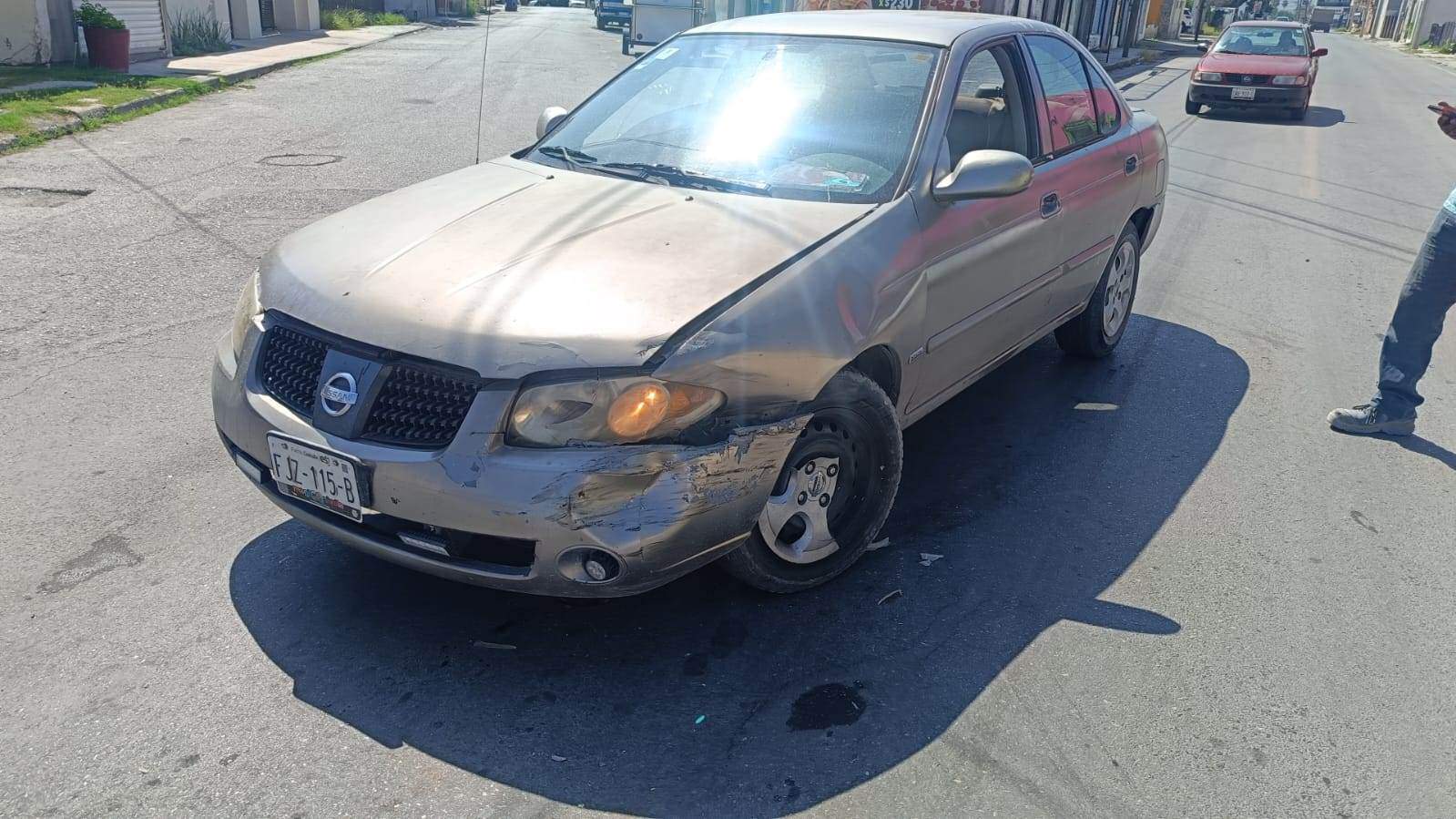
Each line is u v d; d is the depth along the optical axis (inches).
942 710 114.3
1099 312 213.6
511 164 160.2
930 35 165.0
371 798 99.3
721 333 112.4
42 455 164.6
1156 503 163.6
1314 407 204.2
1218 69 697.0
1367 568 146.6
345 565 138.2
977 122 160.4
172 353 207.2
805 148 149.6
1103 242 200.4
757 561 126.1
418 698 113.4
